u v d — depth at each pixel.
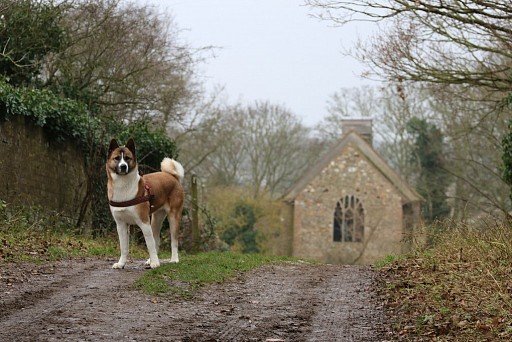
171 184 13.50
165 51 27.81
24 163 18.42
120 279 11.81
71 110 20.80
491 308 9.46
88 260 13.86
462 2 17.56
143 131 23.53
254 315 9.94
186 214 25.39
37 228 17.11
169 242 23.88
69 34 24.89
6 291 10.49
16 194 17.88
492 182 38.66
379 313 10.30
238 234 48.53
